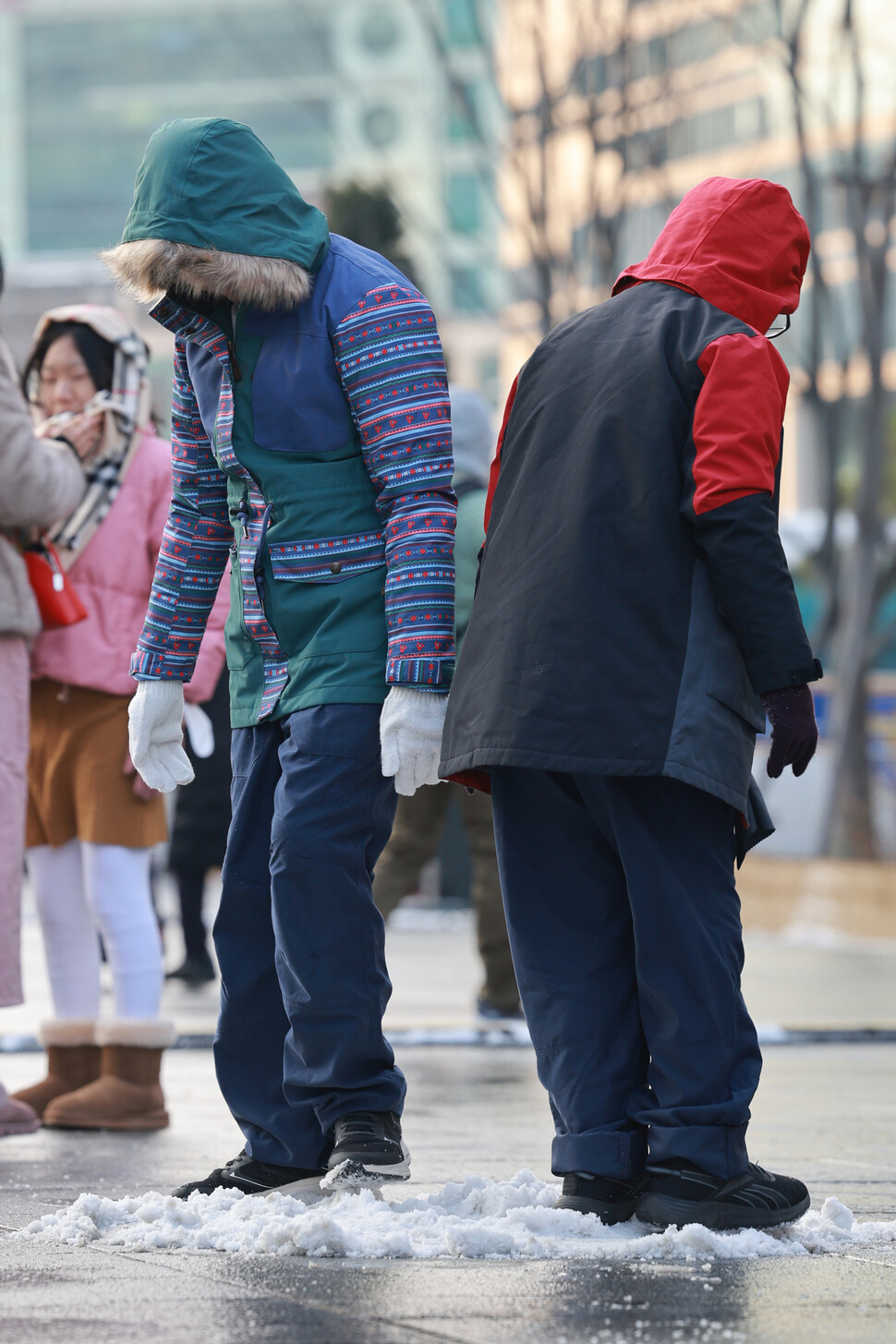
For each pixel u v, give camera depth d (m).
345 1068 9.03
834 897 43.06
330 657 9.20
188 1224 8.59
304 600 9.29
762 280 9.16
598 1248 8.10
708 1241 8.04
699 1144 8.49
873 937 41.12
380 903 21.75
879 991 27.81
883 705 60.19
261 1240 8.07
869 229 50.00
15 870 12.79
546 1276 7.53
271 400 9.35
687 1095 8.55
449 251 67.94
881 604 52.78
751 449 8.44
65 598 13.20
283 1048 9.55
